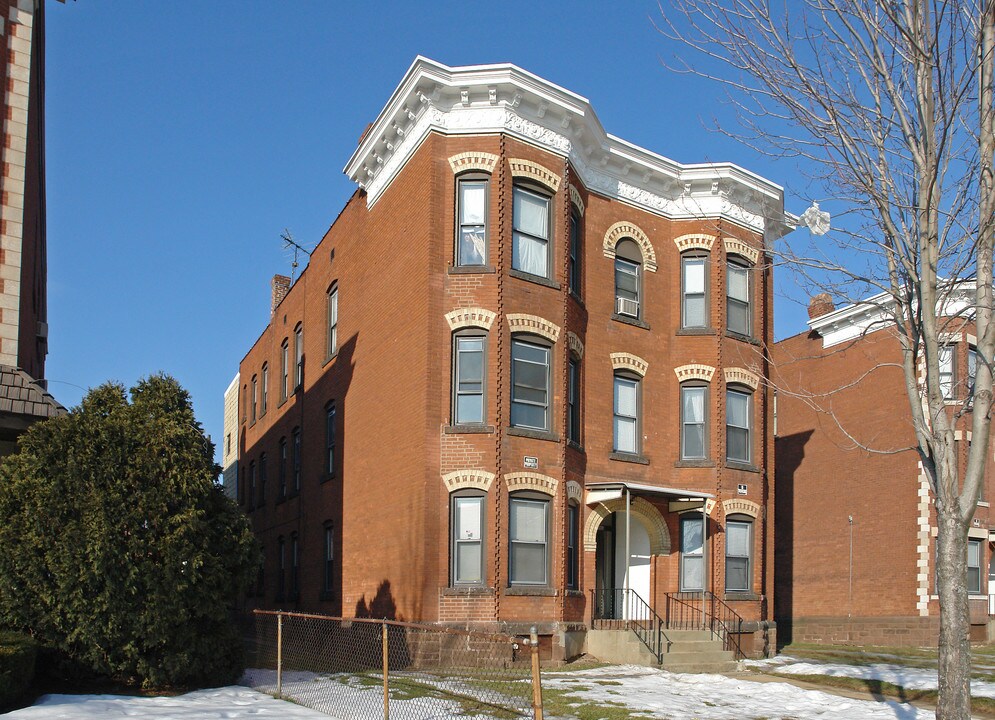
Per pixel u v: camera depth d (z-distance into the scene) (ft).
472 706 42.47
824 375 105.29
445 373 64.39
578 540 68.18
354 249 81.82
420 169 67.72
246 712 39.17
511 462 63.36
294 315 103.55
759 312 80.53
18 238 54.19
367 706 41.91
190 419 49.14
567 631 63.31
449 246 65.92
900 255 34.32
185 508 46.32
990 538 94.07
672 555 74.13
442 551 61.93
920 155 33.53
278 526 101.96
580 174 73.51
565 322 67.56
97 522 43.86
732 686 55.83
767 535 79.66
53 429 45.80
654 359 76.89
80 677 44.55
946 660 30.73
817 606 101.30
